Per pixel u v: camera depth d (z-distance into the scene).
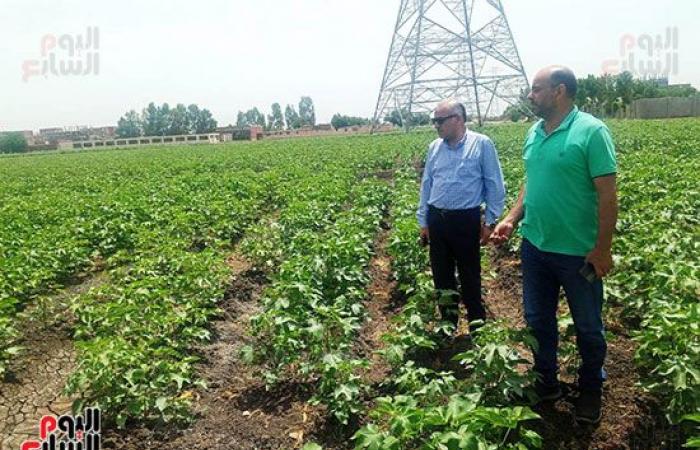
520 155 22.75
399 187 15.54
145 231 10.57
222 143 66.31
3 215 13.24
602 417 4.83
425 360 6.06
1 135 104.69
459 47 67.12
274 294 6.41
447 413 3.63
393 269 8.95
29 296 8.52
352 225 9.76
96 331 6.57
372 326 7.34
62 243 9.88
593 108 69.12
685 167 13.79
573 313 4.66
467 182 6.04
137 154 46.22
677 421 4.35
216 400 5.64
